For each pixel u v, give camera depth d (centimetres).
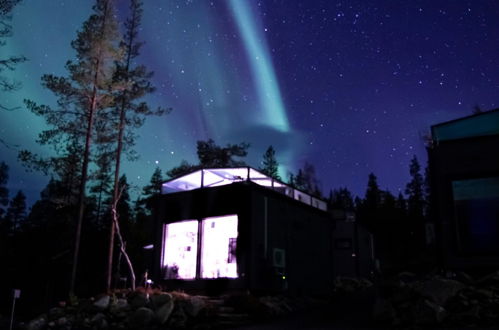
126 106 2452
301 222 2134
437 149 1450
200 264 1833
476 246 1323
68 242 3472
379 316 1196
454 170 1409
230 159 3594
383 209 5181
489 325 984
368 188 6788
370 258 3422
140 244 3616
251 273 1702
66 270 3406
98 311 1533
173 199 2027
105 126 2344
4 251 3762
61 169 2212
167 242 1973
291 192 2222
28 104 2114
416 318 1080
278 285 1823
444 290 1120
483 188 1358
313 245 2194
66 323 1497
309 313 1566
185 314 1450
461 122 1534
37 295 3459
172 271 1908
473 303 1064
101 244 3650
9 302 3372
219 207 1867
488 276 1181
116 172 2312
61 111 2212
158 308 1482
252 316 1488
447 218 1380
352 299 1938
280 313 1595
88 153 2200
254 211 1802
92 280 3372
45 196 4138
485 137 1395
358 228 3341
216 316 1433
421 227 4691
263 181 2064
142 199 3991
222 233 1827
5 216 5881
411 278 1387
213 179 2025
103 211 3988
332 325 1252
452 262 1337
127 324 1452
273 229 1895
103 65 2286
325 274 2233
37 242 3747
